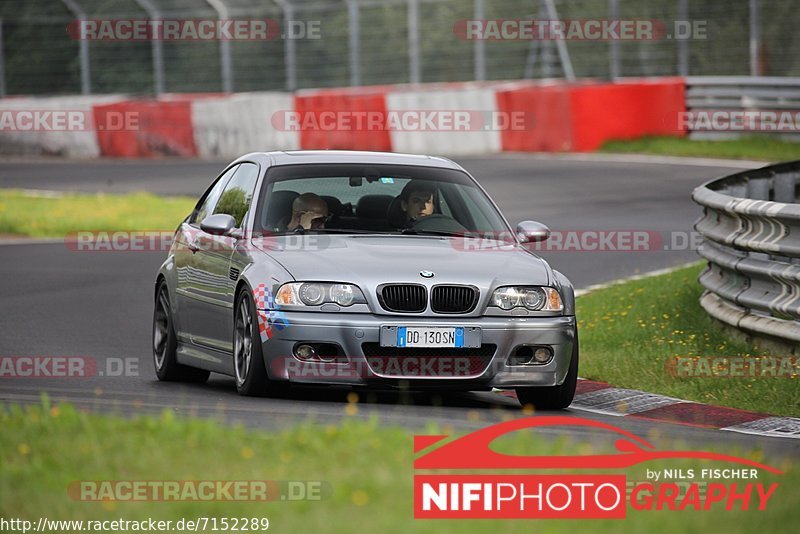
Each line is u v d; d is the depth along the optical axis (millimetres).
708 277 43656
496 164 98688
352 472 19516
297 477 19203
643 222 69688
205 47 145750
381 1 120312
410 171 35062
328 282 30328
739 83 107938
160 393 32844
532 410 29625
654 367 36688
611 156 103438
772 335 37344
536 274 31781
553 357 31109
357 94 108938
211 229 32812
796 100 106125
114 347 41688
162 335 37281
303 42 149000
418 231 33688
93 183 93125
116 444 21531
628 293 49031
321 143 107688
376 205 33969
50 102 118312
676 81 110750
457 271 30953
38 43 142375
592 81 118125
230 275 32594
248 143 109188
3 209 77875
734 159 100688
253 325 30625
